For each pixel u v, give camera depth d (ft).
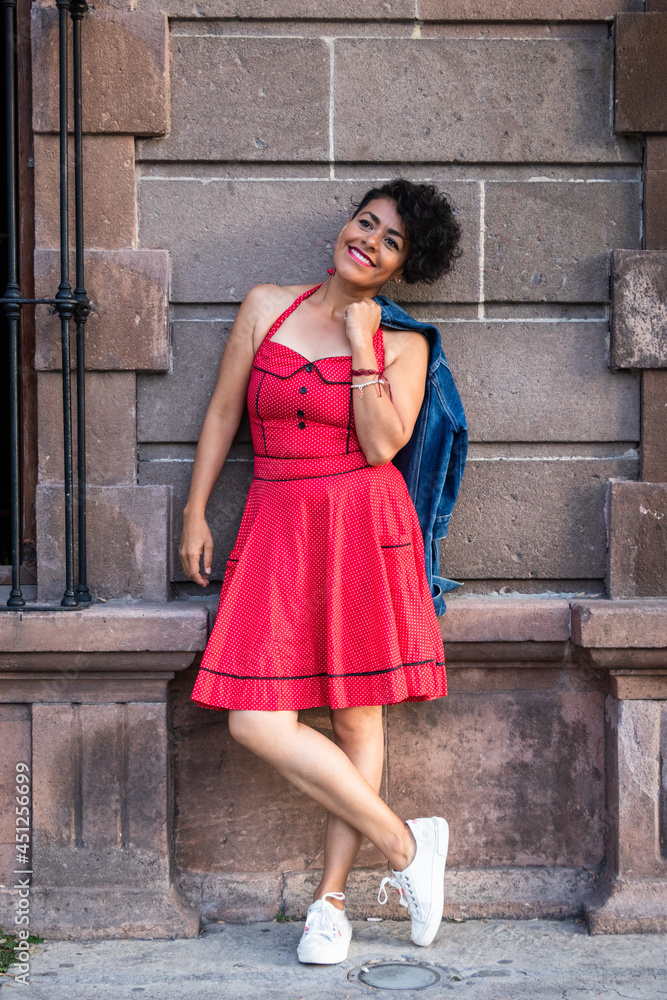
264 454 7.39
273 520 7.15
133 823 7.81
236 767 8.20
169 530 8.21
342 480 7.10
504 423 8.45
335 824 7.49
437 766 8.30
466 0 8.26
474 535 8.46
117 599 8.17
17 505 7.74
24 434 8.63
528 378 8.46
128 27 8.02
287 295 7.65
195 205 8.29
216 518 8.40
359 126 8.29
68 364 7.69
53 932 7.60
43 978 6.90
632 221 8.46
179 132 8.22
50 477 8.19
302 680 6.97
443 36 8.35
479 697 8.32
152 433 8.29
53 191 8.12
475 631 7.97
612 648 7.74
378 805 7.15
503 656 8.14
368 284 7.33
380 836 7.23
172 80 8.21
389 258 7.23
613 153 8.41
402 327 7.66
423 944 7.45
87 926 7.63
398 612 7.10
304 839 8.22
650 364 8.30
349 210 8.34
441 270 7.57
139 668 7.66
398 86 8.29
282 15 8.20
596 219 8.45
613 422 8.48
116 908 7.72
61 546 8.14
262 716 6.87
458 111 8.32
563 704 8.34
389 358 7.45
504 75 8.34
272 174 8.32
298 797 8.22
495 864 8.29
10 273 7.67
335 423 7.09
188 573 7.70
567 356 8.47
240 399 7.70
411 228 7.18
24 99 8.45
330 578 6.95
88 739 7.80
